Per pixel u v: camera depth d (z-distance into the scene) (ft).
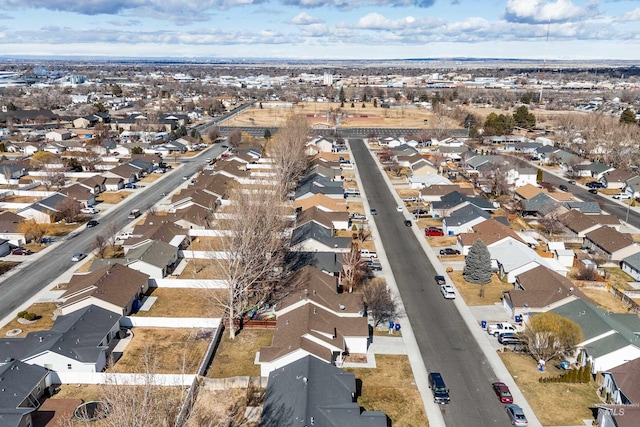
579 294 180.34
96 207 304.09
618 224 267.39
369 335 166.09
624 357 142.51
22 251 231.71
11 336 162.50
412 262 225.76
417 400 133.69
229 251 176.76
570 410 130.00
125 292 179.22
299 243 225.15
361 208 304.50
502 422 126.11
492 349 158.71
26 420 116.47
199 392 134.62
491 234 233.96
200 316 177.27
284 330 152.97
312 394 120.26
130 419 99.14
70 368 141.59
